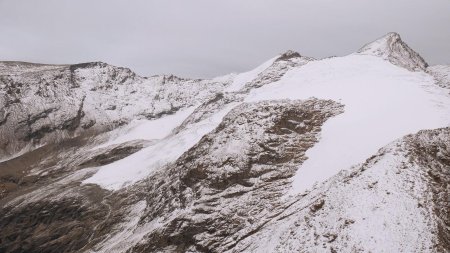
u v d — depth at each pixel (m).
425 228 25.98
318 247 28.09
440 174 30.19
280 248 30.39
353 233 27.41
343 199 30.50
